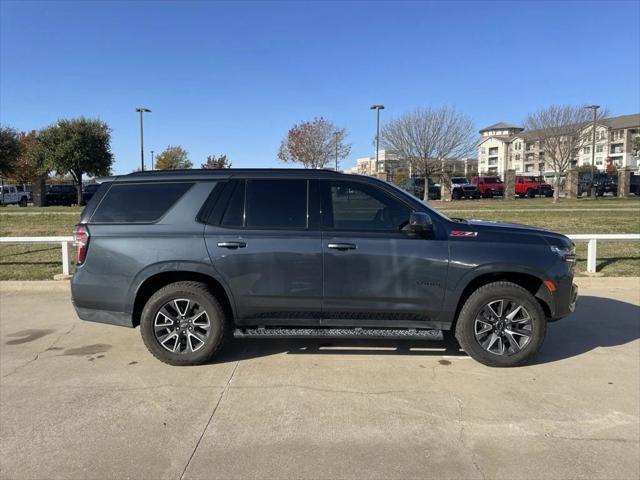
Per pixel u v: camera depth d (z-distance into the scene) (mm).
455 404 4125
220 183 5023
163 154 63562
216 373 4785
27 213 22938
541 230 5105
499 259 4762
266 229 4867
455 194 41625
